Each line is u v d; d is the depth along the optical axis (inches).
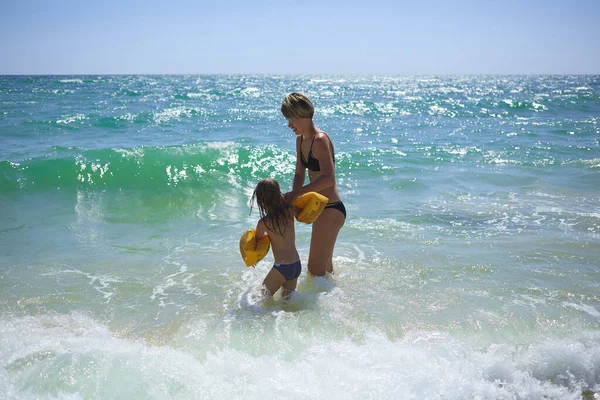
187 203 306.5
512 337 143.2
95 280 185.8
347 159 442.9
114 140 561.3
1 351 131.6
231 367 125.2
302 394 116.1
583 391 128.2
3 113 802.2
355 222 260.8
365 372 124.6
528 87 2415.1
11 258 206.8
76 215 274.8
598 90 1993.1
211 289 177.6
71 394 115.3
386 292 171.8
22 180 334.6
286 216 165.0
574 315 155.0
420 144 559.2
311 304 162.1
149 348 135.4
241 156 417.4
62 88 1772.9
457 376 125.4
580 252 215.9
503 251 216.5
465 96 1573.6
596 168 417.7
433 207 295.4
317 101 1289.4
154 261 206.4
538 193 332.5
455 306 160.4
